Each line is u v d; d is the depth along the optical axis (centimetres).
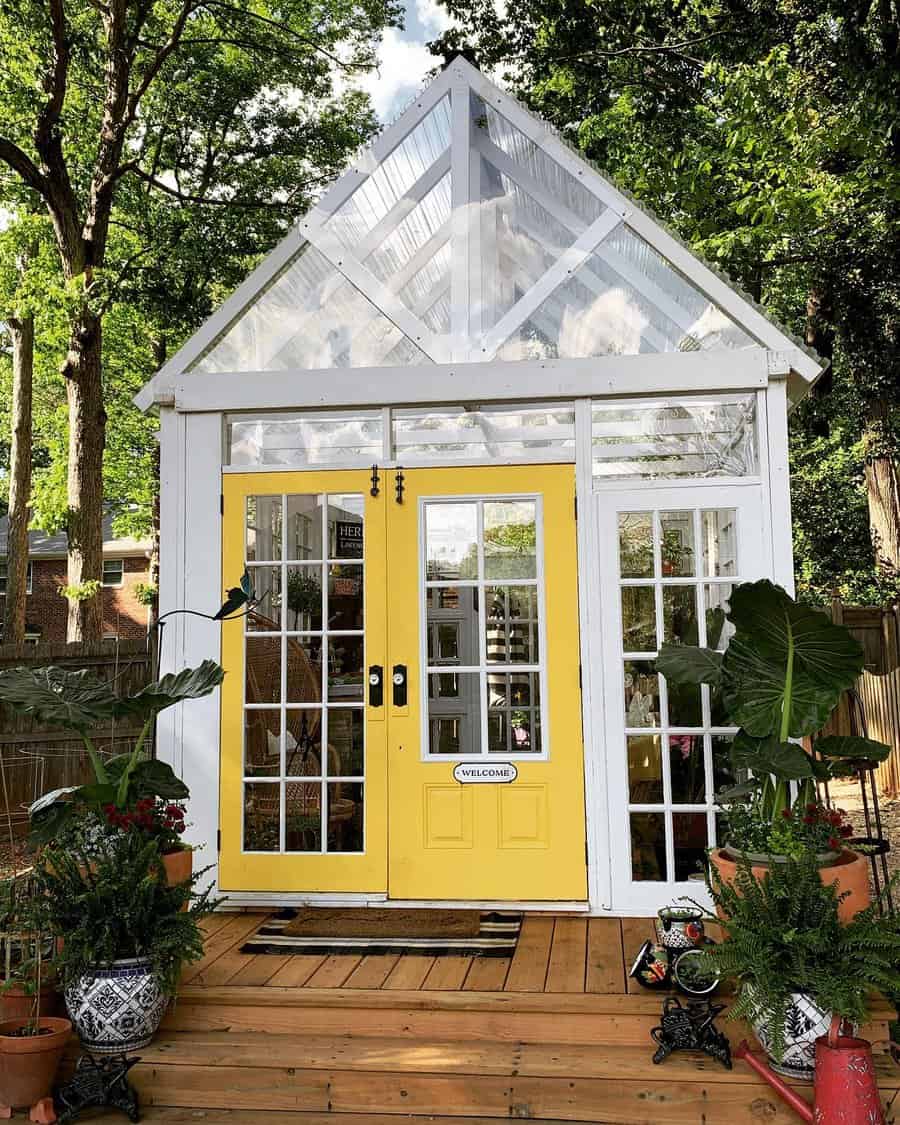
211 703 507
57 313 1171
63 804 407
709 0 1106
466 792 487
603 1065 339
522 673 490
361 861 490
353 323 523
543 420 502
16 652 746
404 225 529
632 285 508
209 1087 351
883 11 897
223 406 515
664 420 495
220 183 1550
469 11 1194
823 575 1368
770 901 338
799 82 951
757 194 1072
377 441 514
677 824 476
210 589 514
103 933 353
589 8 1138
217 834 500
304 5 1398
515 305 512
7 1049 345
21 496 1476
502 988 374
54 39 1142
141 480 1969
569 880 476
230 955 423
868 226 1054
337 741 501
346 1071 348
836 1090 301
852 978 317
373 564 504
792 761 383
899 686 891
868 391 1141
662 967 367
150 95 1448
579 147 1253
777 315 1370
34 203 1283
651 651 483
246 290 526
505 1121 338
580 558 491
